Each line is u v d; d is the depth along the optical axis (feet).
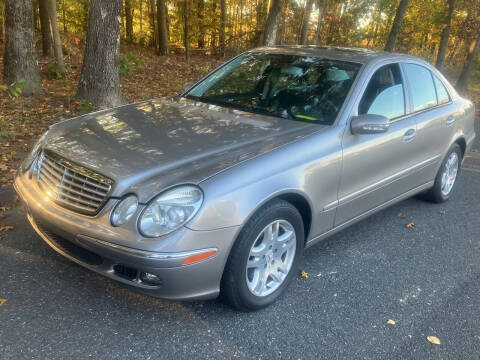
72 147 9.74
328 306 10.30
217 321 9.37
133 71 41.16
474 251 13.73
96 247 8.39
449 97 16.07
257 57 14.19
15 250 11.30
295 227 10.12
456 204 17.47
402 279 11.78
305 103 11.85
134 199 8.27
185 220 8.11
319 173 10.33
